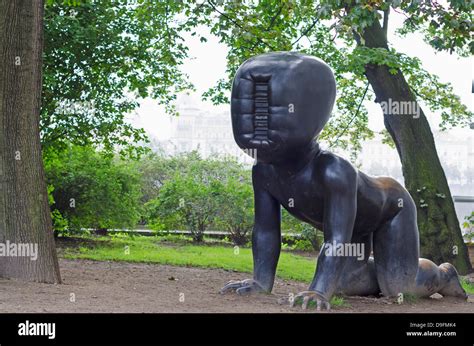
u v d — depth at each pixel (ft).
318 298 26.71
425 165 63.52
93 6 58.80
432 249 61.72
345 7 45.32
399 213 31.81
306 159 27.91
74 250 55.77
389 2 38.27
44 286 30.17
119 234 73.61
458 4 40.65
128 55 59.88
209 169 80.07
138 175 68.18
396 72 59.26
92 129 61.62
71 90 59.41
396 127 64.39
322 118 26.81
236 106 26.48
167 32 61.11
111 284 34.40
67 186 62.69
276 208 30.30
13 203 31.53
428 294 33.78
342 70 60.08
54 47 57.82
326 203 27.76
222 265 48.49
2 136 31.73
